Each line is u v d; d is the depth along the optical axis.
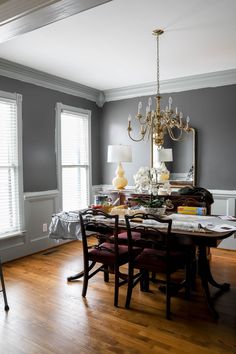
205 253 2.67
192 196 3.55
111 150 4.32
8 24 1.95
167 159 4.95
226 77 4.45
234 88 4.45
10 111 4.05
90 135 5.45
